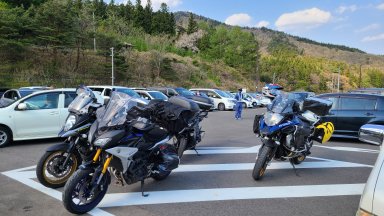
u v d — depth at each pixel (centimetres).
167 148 548
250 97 3428
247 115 2222
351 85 10231
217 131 1284
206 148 903
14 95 1348
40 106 952
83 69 3750
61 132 522
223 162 735
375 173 256
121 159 442
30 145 922
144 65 4547
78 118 515
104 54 3947
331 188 566
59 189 534
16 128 905
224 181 594
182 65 5303
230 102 2733
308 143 693
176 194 522
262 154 581
